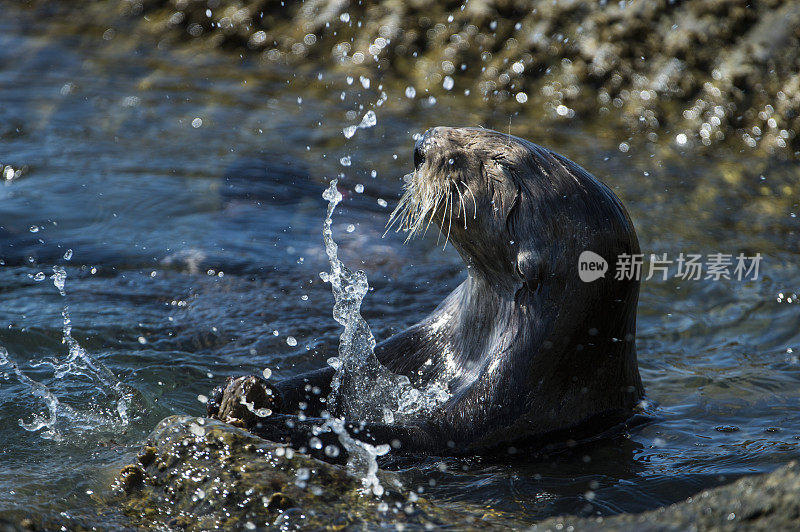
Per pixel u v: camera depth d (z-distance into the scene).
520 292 16.03
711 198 31.30
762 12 38.94
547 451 15.91
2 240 25.95
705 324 22.69
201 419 13.76
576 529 10.38
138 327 20.83
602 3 40.56
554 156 16.17
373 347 17.88
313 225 27.53
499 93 39.75
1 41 44.31
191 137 35.34
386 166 33.00
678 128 36.84
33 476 13.67
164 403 17.39
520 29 41.22
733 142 36.03
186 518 12.15
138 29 46.25
